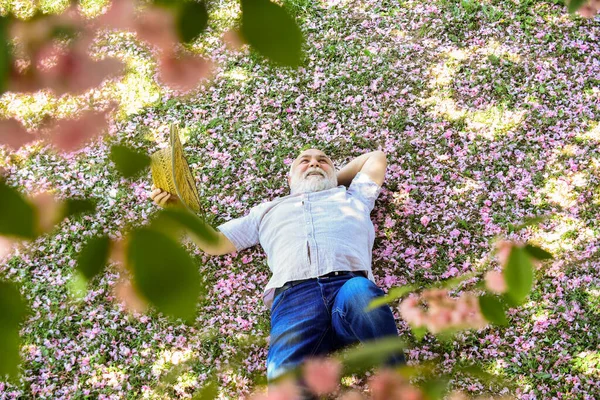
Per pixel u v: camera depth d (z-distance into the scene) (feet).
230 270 10.79
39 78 1.45
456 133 12.32
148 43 1.53
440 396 1.89
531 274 2.10
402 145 12.24
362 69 13.84
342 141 12.51
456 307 2.86
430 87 13.28
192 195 9.52
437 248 10.66
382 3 15.37
